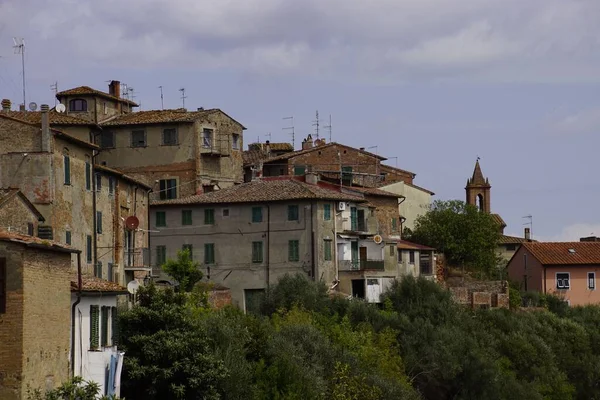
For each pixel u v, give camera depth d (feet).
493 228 520.42
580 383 406.41
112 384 226.99
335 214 424.46
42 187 278.26
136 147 458.50
